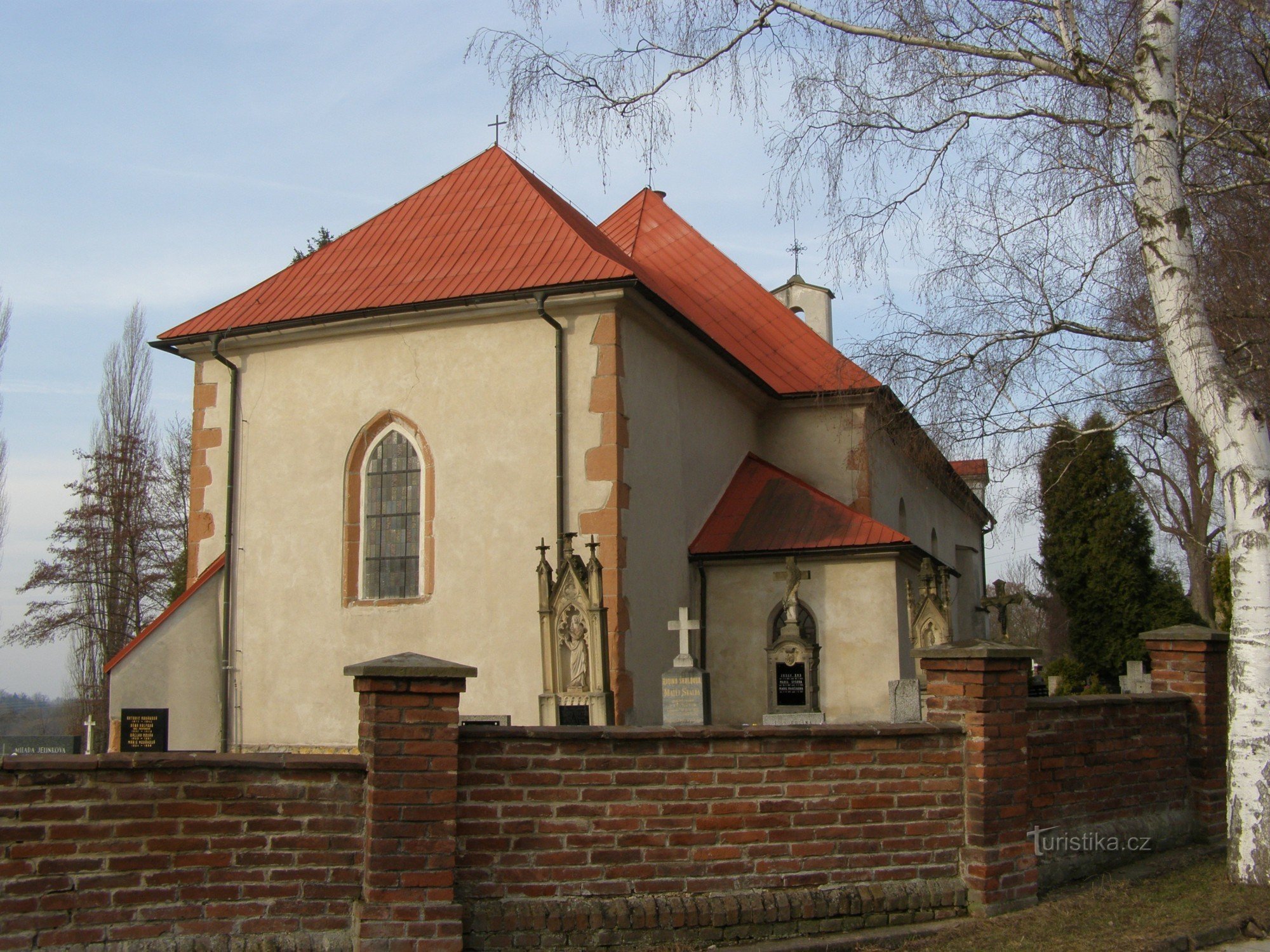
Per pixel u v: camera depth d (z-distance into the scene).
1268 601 10.22
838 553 18.34
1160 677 12.38
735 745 8.56
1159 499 30.52
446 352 17.23
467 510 16.72
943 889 8.81
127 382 45.47
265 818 7.75
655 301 16.75
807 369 23.22
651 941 8.05
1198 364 10.77
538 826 8.12
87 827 7.45
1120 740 10.95
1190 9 13.39
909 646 18.58
